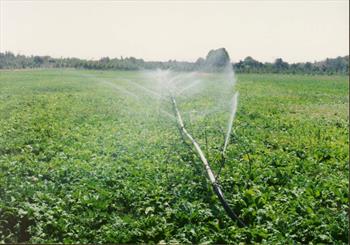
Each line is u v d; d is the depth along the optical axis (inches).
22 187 403.2
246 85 2022.6
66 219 338.3
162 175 459.2
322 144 645.9
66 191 399.2
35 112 935.0
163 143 631.2
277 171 478.3
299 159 550.3
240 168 486.3
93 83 1939.0
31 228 325.4
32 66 3789.4
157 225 336.8
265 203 379.9
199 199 394.9
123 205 382.0
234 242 314.7
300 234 328.5
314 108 1151.0
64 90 1547.7
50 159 535.2
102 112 963.3
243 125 812.6
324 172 493.4
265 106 1145.4
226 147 611.8
